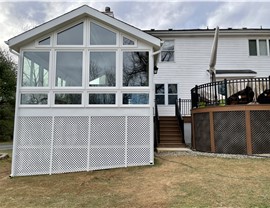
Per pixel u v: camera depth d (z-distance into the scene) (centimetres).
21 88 739
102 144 736
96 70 758
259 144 796
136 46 766
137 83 761
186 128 1226
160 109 1409
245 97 841
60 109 738
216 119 866
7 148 1538
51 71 747
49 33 757
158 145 1033
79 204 445
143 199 457
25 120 730
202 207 402
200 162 720
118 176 633
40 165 718
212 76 1050
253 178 548
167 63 1442
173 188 508
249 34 1446
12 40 722
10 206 448
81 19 766
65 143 729
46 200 475
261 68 1437
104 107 745
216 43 980
